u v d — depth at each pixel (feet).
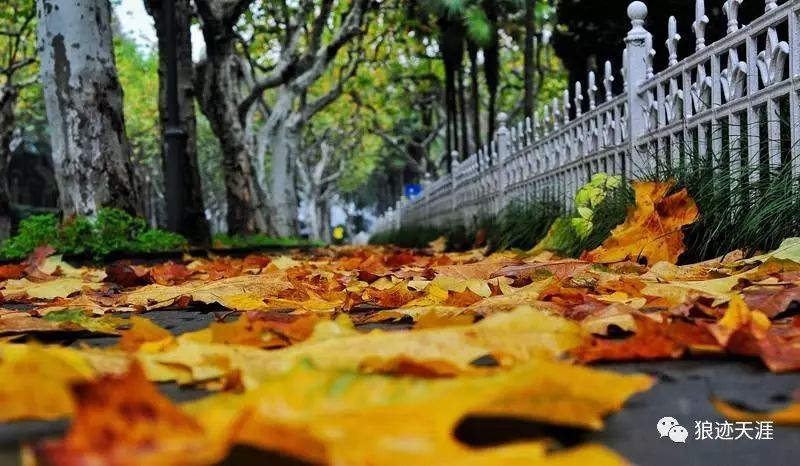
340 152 170.81
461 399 3.21
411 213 90.63
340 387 3.38
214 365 5.09
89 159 31.42
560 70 100.37
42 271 20.54
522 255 20.94
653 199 14.42
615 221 18.58
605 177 21.85
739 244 13.76
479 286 11.06
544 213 27.48
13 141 111.45
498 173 39.60
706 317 7.22
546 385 3.43
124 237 29.63
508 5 73.97
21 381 3.82
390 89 125.90
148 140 140.56
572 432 4.01
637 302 9.02
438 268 14.33
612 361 5.94
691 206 14.14
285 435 2.64
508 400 3.36
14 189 136.56
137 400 2.69
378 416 3.05
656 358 5.95
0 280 20.03
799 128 13.93
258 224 60.49
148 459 2.50
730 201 14.84
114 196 31.76
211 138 156.35
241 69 78.64
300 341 6.21
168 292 12.85
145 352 5.88
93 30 31.65
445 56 77.82
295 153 81.35
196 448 2.66
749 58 15.56
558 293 9.39
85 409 2.59
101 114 31.68
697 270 12.09
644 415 4.48
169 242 31.35
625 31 35.42
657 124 20.36
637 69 21.52
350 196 291.38
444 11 68.74
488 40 67.31
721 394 4.92
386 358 4.77
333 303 11.00
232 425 2.69
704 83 17.58
